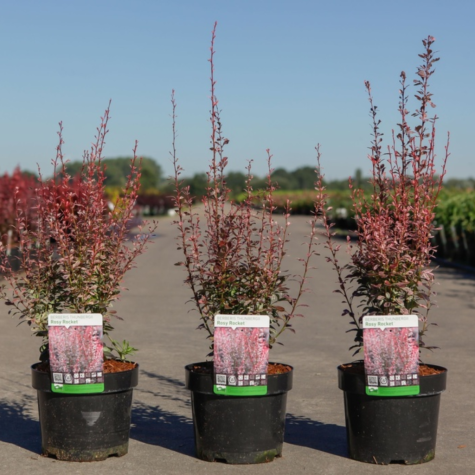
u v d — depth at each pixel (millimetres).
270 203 5934
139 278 19469
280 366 5953
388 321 5398
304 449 5930
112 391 5586
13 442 6145
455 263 24312
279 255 5898
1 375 8641
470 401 7465
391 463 5531
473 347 10352
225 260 5801
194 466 5508
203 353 10008
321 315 13352
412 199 6020
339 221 48312
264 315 5484
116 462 5609
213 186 5953
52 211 6035
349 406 5617
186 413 7066
